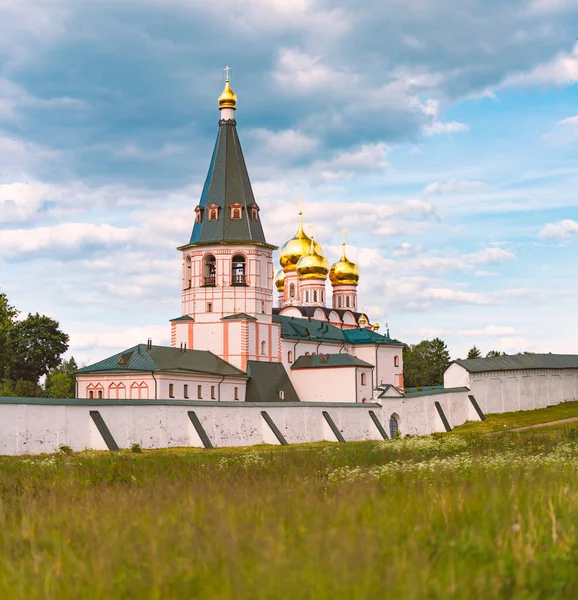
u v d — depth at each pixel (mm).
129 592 14469
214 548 15688
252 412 81250
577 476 26016
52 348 137875
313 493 22984
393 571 13750
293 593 13227
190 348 105375
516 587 14367
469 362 105812
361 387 113000
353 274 149750
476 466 32281
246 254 105750
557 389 111312
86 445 68188
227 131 109188
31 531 19094
